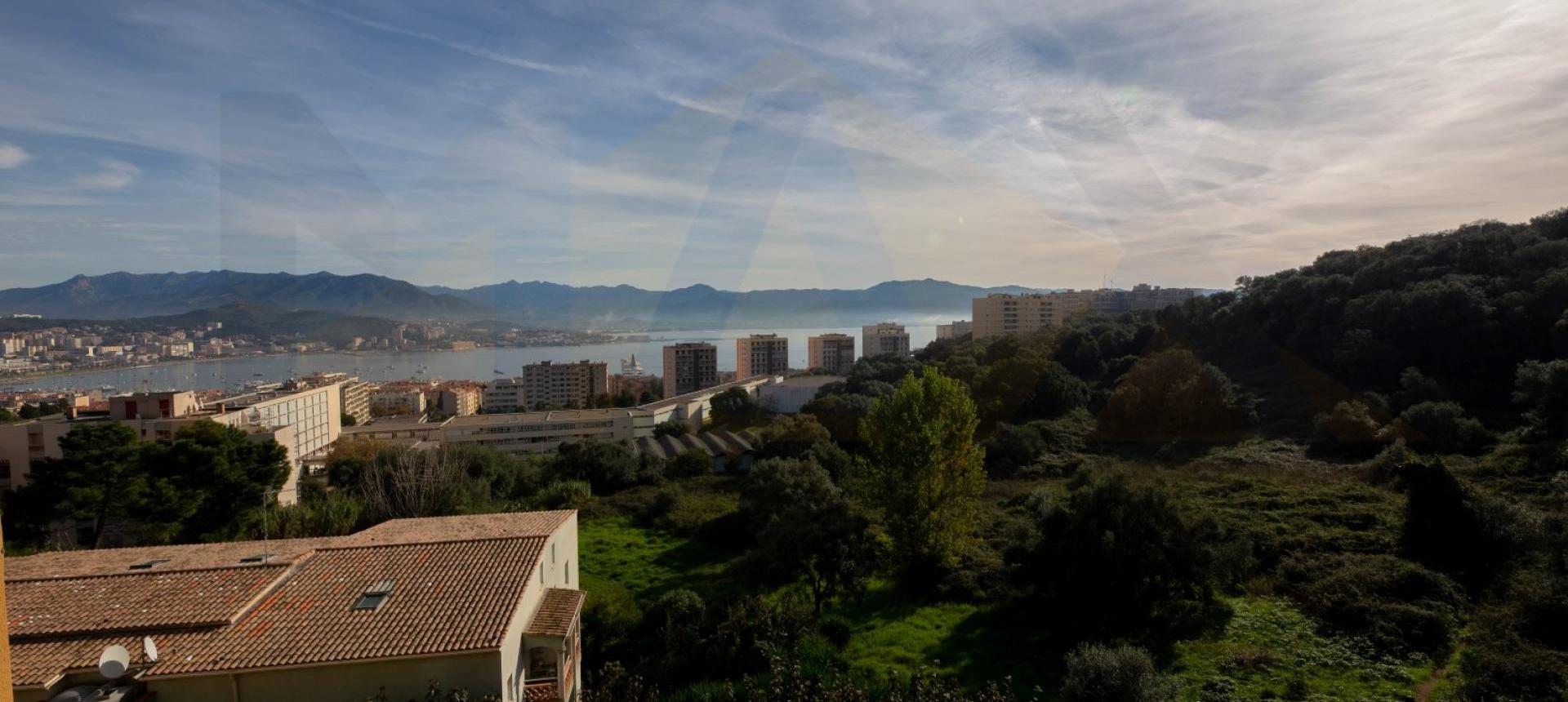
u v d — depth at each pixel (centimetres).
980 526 1686
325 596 927
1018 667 1104
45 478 1698
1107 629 1172
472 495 2138
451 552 1062
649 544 2020
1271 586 1223
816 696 682
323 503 1994
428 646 810
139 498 1678
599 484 2744
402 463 2192
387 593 934
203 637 828
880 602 1423
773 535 1448
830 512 1437
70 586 935
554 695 917
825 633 1232
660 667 1120
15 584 941
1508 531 1138
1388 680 909
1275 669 972
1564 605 891
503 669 832
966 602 1398
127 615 857
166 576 964
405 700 801
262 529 1789
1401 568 1126
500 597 926
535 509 2291
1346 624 1056
